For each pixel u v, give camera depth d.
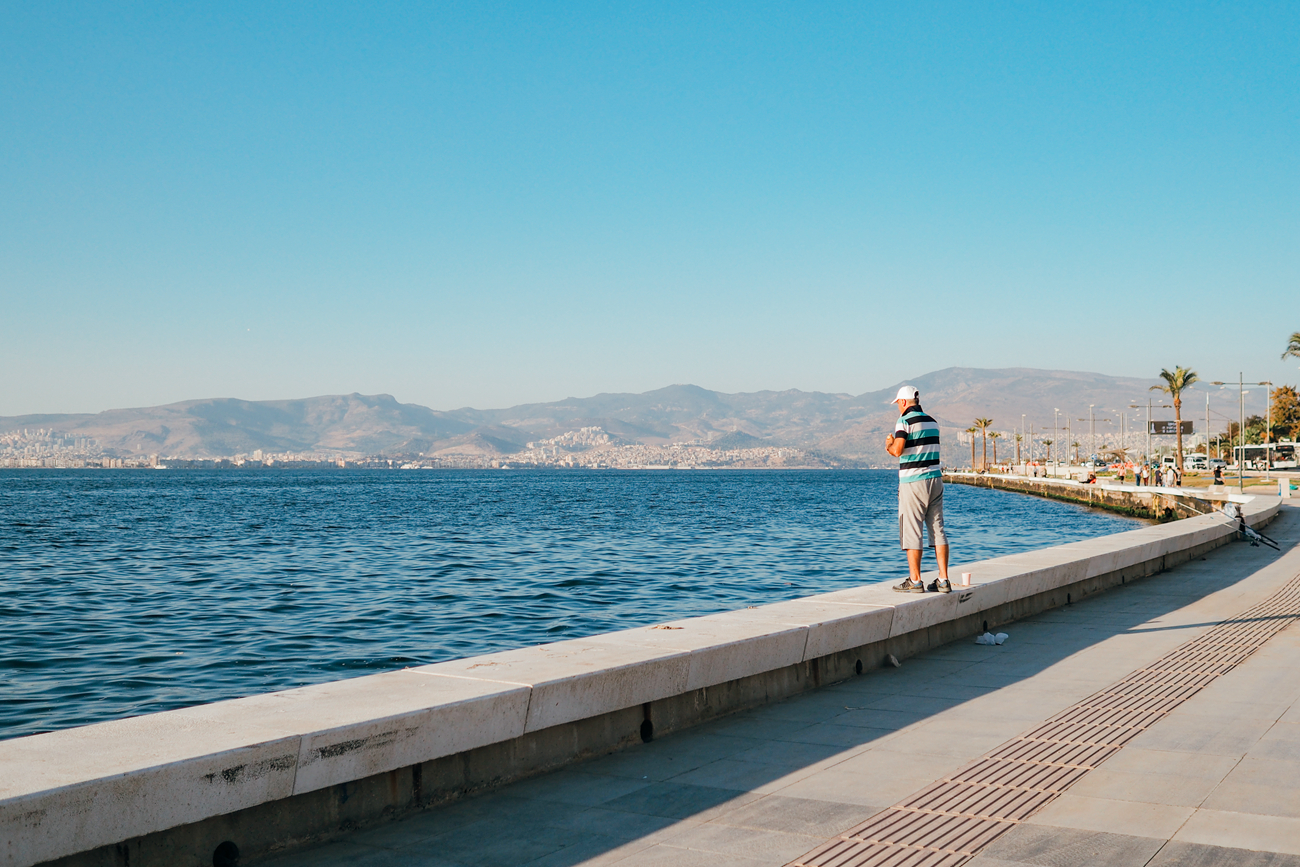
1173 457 151.88
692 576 27.27
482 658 6.57
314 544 39.28
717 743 6.53
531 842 4.76
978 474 159.88
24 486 146.88
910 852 4.52
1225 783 5.48
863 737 6.61
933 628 9.89
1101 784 5.49
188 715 5.00
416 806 5.24
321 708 5.17
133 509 73.06
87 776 3.96
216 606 21.11
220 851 4.44
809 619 8.25
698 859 4.48
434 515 64.69
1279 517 33.47
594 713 6.16
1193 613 12.05
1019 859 4.41
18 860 3.70
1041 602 12.27
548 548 37.09
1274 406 124.81
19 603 21.62
